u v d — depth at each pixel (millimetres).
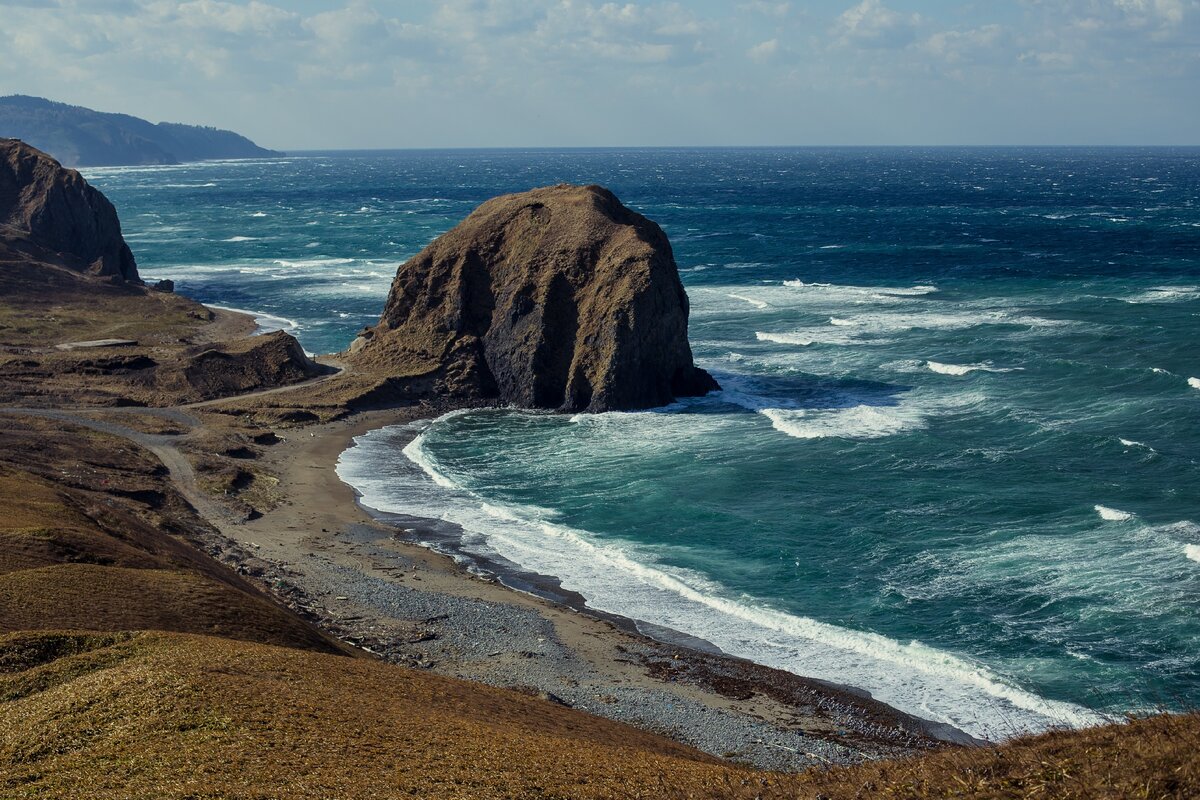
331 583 53469
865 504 63562
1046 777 18719
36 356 97062
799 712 41031
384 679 33844
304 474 73125
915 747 38125
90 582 39031
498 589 53438
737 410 87625
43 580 38250
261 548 58344
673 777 25984
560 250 97375
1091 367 92750
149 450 74125
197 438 78000
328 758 24797
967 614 48781
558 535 60969
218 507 64562
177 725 26109
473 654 45719
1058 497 63031
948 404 85625
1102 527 57906
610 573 55531
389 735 27078
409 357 100500
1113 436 72938
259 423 84688
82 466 66500
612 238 96438
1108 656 44094
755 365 102312
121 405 86938
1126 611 47781
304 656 34188
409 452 78562
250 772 23562
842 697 42156
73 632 33531
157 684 28656
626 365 89125
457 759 25734
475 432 84250
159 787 22531
